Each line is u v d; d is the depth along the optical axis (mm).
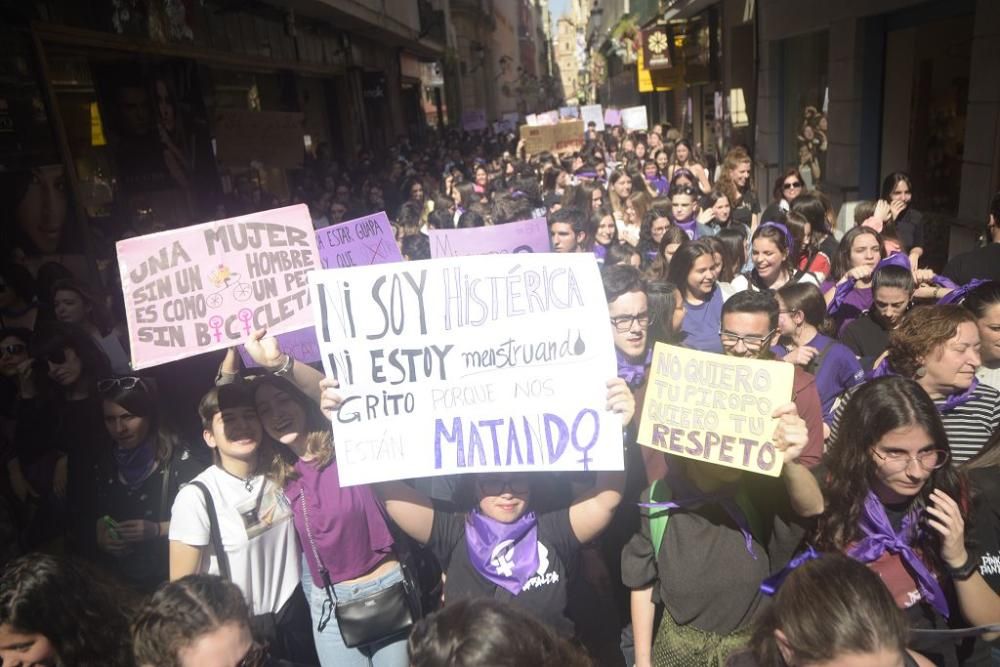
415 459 2607
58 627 2232
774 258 5004
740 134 20938
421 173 16312
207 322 2947
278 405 2857
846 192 11672
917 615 2275
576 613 3039
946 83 9039
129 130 9180
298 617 3092
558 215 5809
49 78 7336
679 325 4395
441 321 2598
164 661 2062
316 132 19578
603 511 2580
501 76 65938
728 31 20797
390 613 2938
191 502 2816
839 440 2346
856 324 4281
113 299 6359
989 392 2842
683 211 7348
